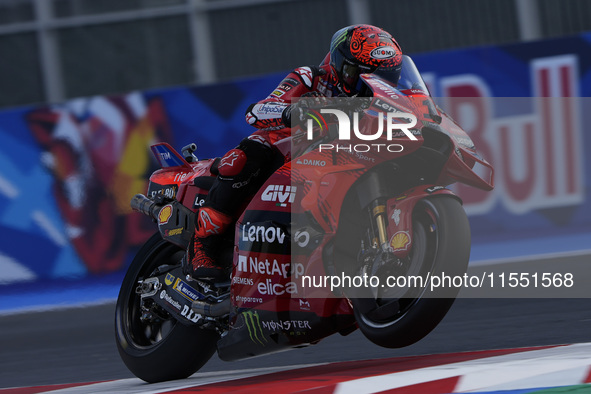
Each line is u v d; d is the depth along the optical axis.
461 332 16.00
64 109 26.52
